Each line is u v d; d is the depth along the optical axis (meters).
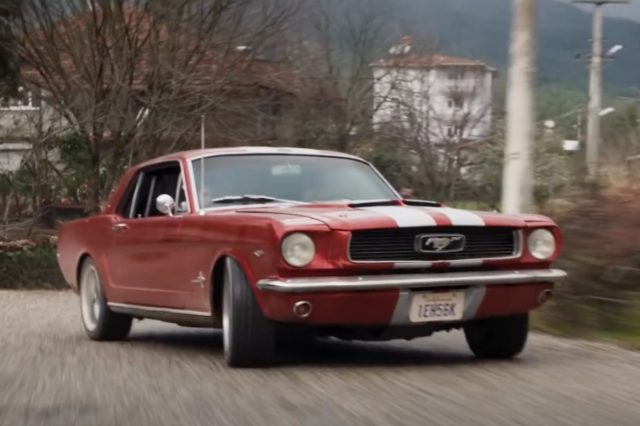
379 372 8.48
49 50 30.31
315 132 33.78
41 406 7.41
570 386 7.76
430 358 9.41
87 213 30.25
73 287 12.15
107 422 6.83
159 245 9.73
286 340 10.92
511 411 6.84
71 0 30.53
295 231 7.90
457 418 6.63
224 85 31.59
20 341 11.43
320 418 6.70
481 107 38.06
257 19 33.06
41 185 29.98
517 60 12.83
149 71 30.75
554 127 31.70
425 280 8.09
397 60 38.09
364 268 8.00
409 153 32.72
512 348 9.12
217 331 12.47
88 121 29.05
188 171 9.84
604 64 36.66
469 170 31.61
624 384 7.85
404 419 6.61
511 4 12.95
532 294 8.66
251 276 8.26
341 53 37.75
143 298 10.20
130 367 9.12
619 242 10.87
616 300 10.84
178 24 31.30
